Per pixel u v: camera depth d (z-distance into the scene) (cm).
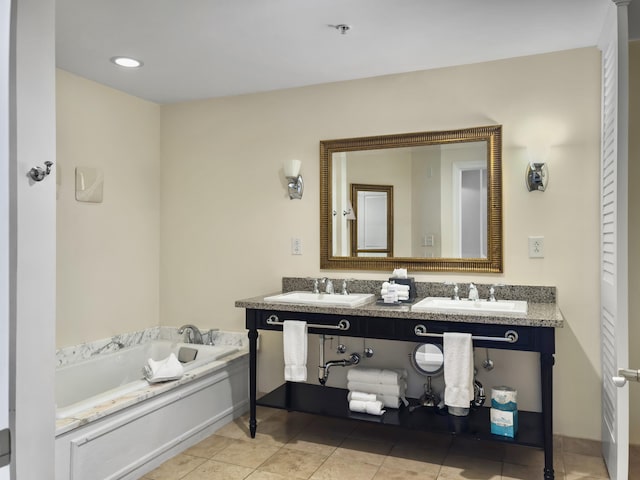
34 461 187
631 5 227
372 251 332
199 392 299
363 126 334
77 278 328
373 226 331
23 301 183
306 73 323
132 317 372
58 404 302
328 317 279
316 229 347
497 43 276
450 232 312
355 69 316
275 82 341
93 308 339
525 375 297
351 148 335
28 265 185
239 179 370
